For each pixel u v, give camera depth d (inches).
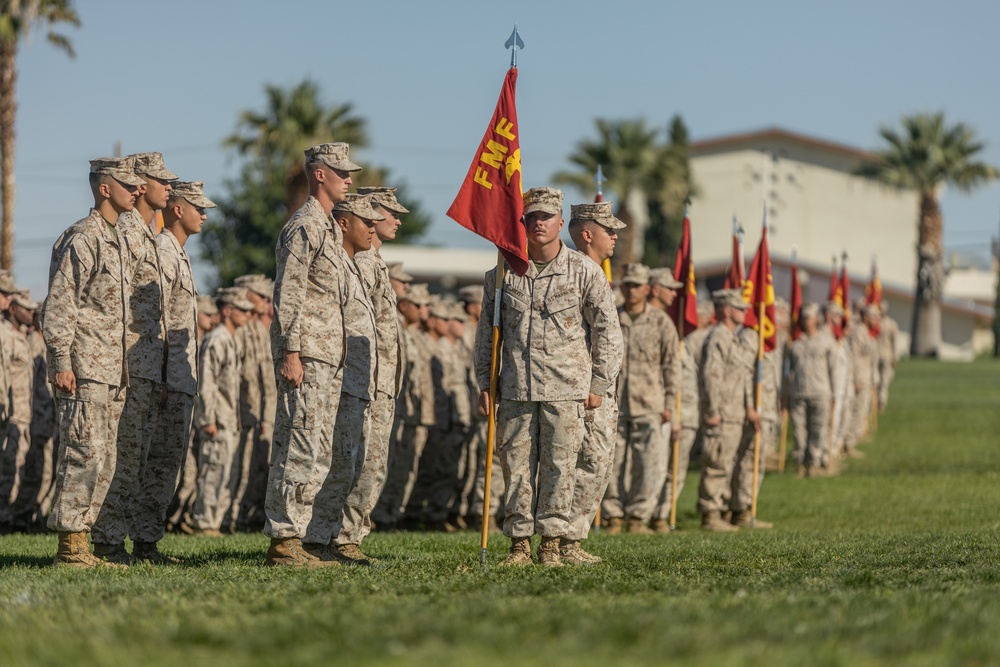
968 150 7593.5
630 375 1877.5
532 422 1216.8
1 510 1962.4
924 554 1342.3
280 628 755.4
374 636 724.7
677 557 1307.8
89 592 952.3
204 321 2098.9
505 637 719.1
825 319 3011.8
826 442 2773.1
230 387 1884.8
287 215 4909.0
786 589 983.0
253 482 2033.7
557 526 1214.9
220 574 1090.7
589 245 1358.3
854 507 2258.9
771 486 2603.3
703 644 697.6
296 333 1179.3
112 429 1221.1
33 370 2027.6
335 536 1286.9
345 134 4948.3
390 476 2052.2
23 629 765.3
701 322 2491.4
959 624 784.3
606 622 761.0
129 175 1216.8
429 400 2095.2
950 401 4357.8
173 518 1955.0
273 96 4891.7
